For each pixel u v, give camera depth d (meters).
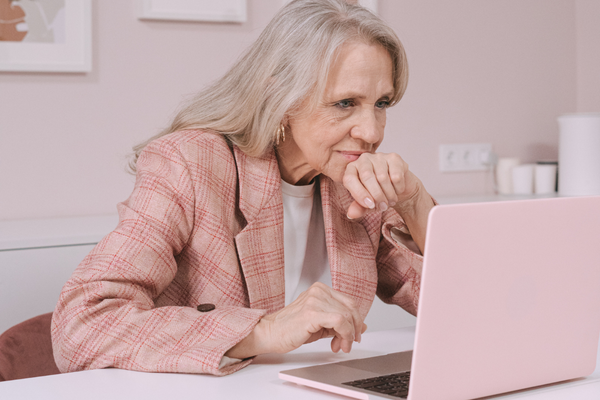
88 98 2.09
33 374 1.09
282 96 1.06
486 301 0.67
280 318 0.85
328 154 1.08
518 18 2.72
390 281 1.27
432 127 2.58
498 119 2.71
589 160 2.48
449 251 0.64
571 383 0.77
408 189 1.08
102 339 0.83
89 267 0.91
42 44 2.01
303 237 1.26
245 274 1.07
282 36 1.08
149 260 0.94
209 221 1.06
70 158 2.08
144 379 0.77
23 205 2.04
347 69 1.02
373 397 0.67
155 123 2.17
